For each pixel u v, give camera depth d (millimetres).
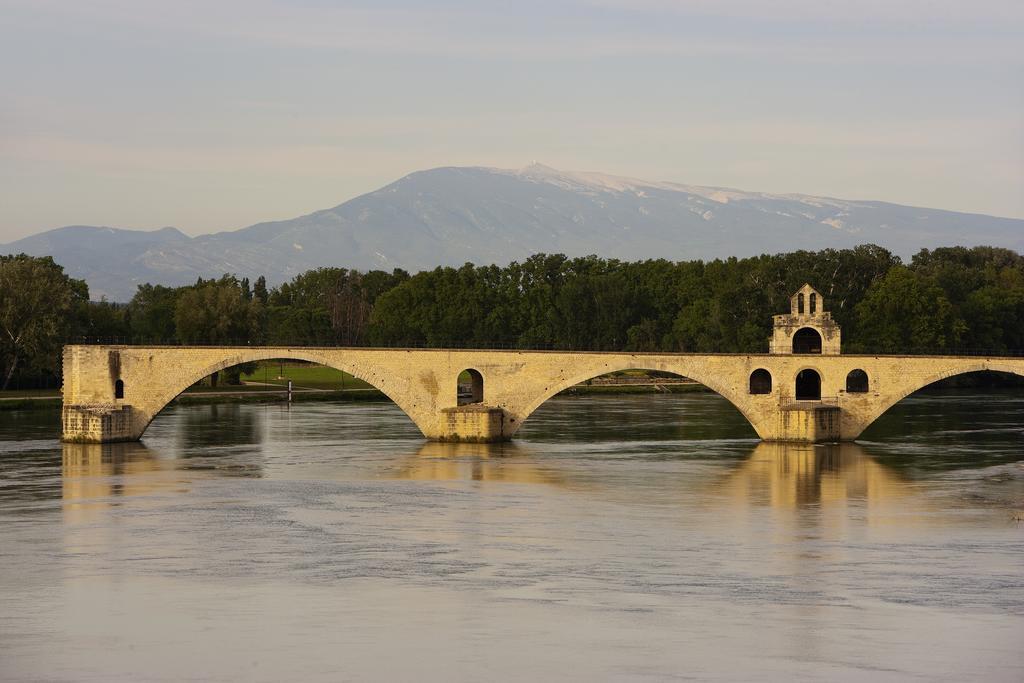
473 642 78562
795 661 75062
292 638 79500
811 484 139250
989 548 105938
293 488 134875
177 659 75500
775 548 105750
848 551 104688
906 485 138750
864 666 74250
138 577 94938
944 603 88000
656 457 161250
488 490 134375
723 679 72062
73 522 115562
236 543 106750
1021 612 85625
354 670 73500
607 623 82688
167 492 131875
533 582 93625
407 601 88062
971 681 71812
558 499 129125
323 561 100125
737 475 145875
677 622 83062
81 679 72312
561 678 72250
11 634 80625
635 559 101312
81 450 164250
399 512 121188
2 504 124562
